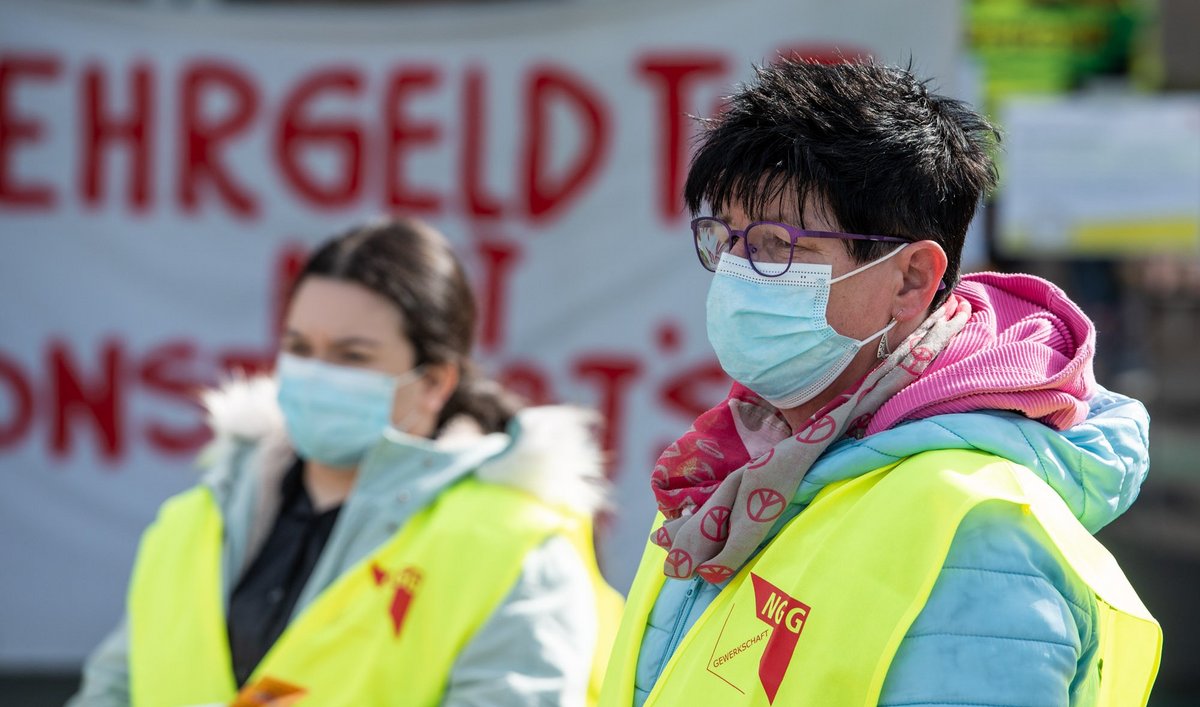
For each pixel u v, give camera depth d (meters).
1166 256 12.22
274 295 10.02
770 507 3.18
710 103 9.71
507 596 5.02
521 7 9.85
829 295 3.30
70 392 10.07
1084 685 3.08
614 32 9.80
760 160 3.28
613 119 9.81
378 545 5.23
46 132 10.03
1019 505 2.95
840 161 3.21
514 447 5.34
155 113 9.99
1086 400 3.29
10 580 10.12
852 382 3.40
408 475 5.36
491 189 9.91
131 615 5.54
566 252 9.87
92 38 10.00
